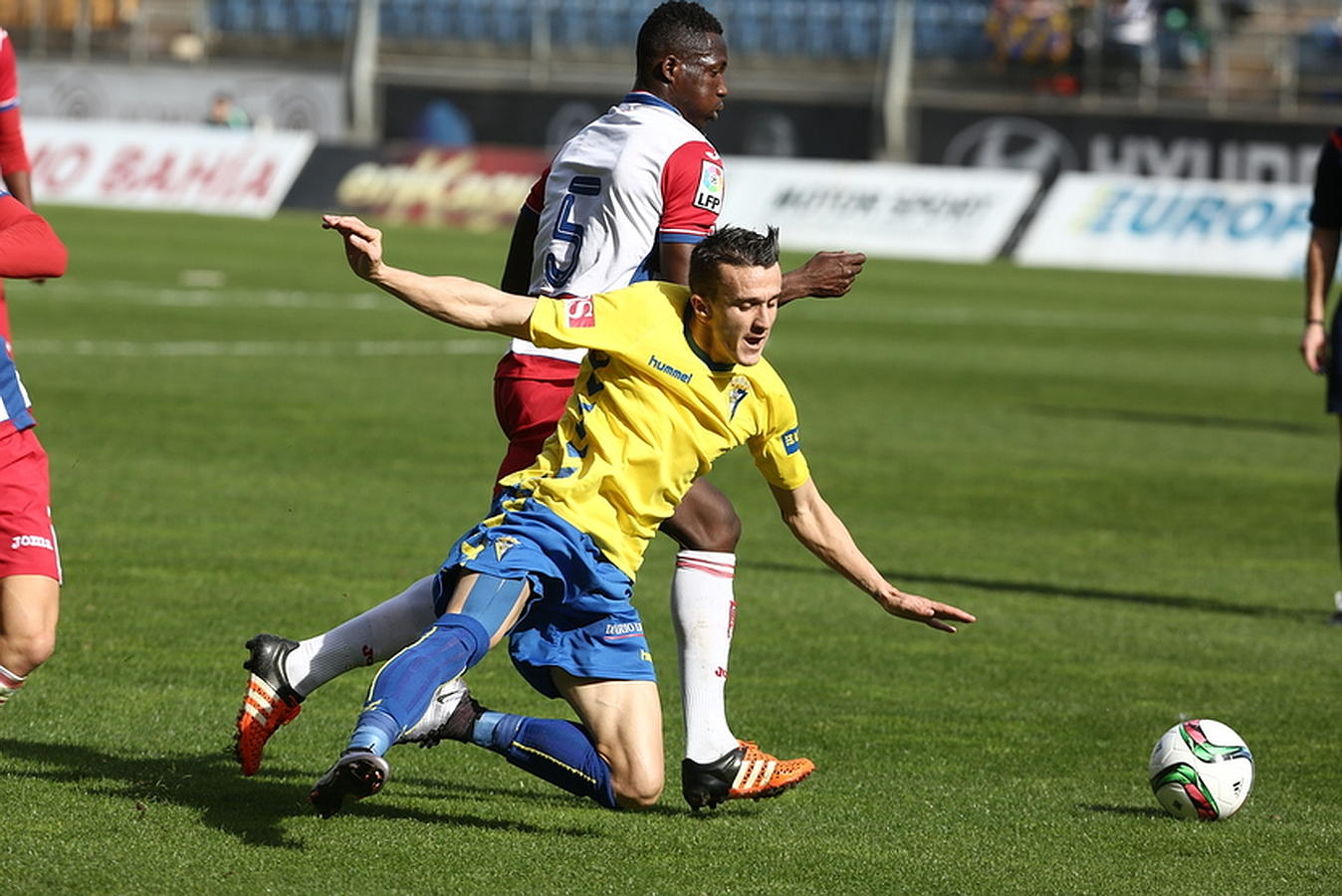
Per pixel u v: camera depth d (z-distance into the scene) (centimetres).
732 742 1694
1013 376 6366
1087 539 3522
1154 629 2755
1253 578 3216
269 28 14650
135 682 2142
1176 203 11700
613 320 1547
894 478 4134
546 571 1503
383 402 4938
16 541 1608
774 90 13775
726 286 1509
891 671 2414
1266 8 14950
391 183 12588
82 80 14575
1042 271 11175
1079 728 2155
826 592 2934
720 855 1581
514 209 12356
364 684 2222
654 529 1595
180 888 1399
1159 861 1614
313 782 1766
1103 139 12700
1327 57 13512
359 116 14100
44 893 1370
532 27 14312
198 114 14350
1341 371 2898
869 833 1677
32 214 1583
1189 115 12500
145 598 2602
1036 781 1908
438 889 1434
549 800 1753
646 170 1789
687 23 1831
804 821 1712
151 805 1634
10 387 1639
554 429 1819
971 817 1748
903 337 7569
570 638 1606
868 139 13425
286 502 3447
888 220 11956
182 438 4134
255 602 2608
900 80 13275
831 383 5906
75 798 1644
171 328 6512
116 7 14738
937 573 3111
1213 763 1753
